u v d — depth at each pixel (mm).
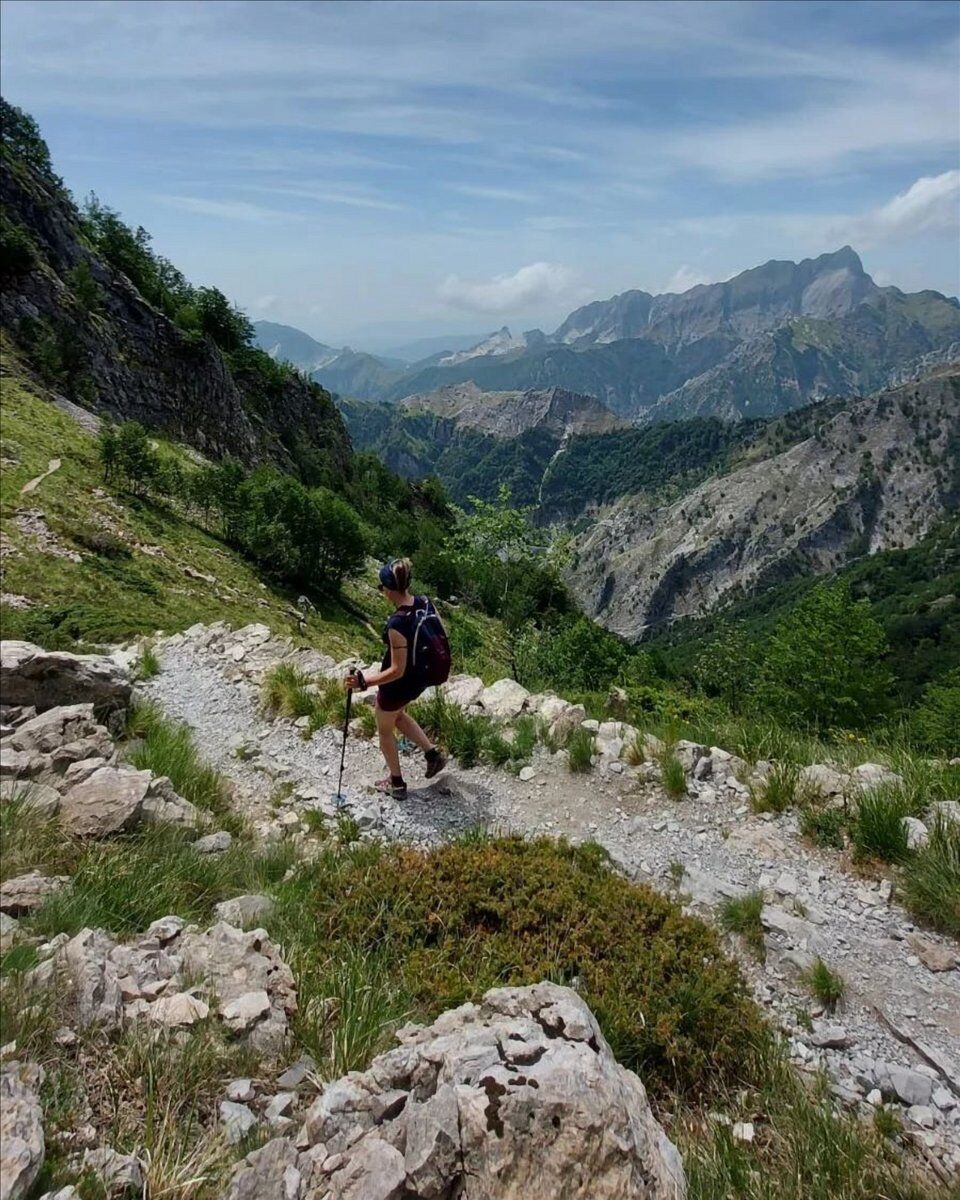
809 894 5785
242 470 56219
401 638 6723
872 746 8320
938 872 5613
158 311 82688
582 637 22922
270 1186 2607
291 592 47094
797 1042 4383
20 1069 2846
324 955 4523
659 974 4453
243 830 6805
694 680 21609
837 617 18078
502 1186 2566
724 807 7086
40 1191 2461
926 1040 4422
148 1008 3510
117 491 43906
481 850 5688
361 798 7418
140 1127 2908
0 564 26844
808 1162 3465
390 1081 3094
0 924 3881
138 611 26672
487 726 8641
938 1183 3486
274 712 9859
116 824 5598
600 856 6086
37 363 61469
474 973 4465
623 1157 2658
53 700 8484
